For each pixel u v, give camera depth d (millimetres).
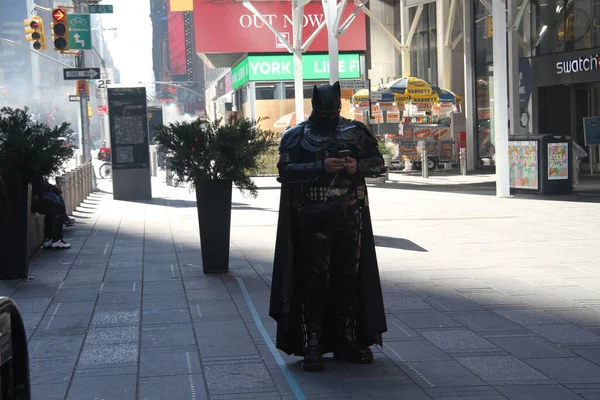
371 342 5824
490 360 5820
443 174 28797
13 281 9500
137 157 21234
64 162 10125
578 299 7840
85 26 23188
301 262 5797
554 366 5641
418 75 35781
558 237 12234
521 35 27047
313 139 5641
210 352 6207
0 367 2330
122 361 6000
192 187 9953
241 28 35375
